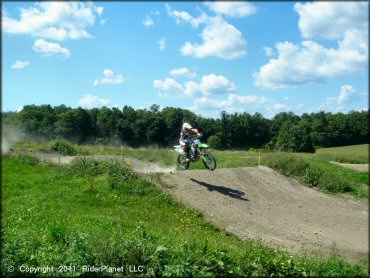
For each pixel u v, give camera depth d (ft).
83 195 43.52
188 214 42.37
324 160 83.56
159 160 74.43
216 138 249.55
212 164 55.06
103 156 74.38
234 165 67.51
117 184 46.50
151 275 22.74
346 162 93.97
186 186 49.80
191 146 54.39
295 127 195.11
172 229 36.04
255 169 62.90
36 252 24.71
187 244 25.53
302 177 63.21
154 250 24.53
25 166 62.69
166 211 42.06
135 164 69.10
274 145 220.43
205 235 36.19
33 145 84.89
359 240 42.14
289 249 36.96
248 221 43.91
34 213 36.73
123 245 24.63
